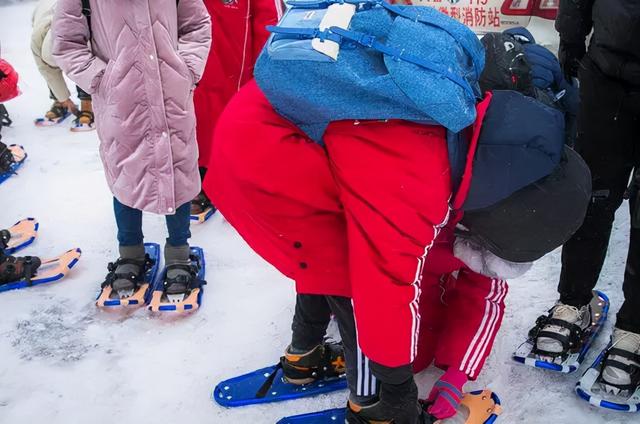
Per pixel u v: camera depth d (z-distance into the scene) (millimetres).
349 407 2064
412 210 1494
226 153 1729
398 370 1727
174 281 2816
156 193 2643
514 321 2672
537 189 1583
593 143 2209
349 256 1617
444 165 1517
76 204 3789
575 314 2441
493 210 1612
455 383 2148
